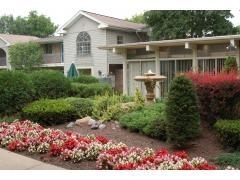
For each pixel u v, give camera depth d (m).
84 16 27.12
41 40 33.34
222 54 16.62
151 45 18.03
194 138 8.10
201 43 17.05
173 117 7.87
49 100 11.24
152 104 10.70
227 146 8.06
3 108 10.95
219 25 27.80
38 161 6.68
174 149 7.91
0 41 35.91
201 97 9.15
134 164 5.96
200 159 6.36
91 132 9.29
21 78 11.42
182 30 27.25
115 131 9.30
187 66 17.75
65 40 28.53
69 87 13.76
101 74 26.36
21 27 51.41
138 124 9.00
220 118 9.11
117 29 26.67
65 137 7.78
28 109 10.60
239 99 8.96
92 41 26.98
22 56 31.27
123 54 19.88
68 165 6.40
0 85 10.99
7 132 8.33
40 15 52.41
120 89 26.16
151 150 6.70
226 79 8.91
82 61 27.52
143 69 19.42
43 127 10.05
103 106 10.91
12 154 7.18
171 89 7.95
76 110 10.87
